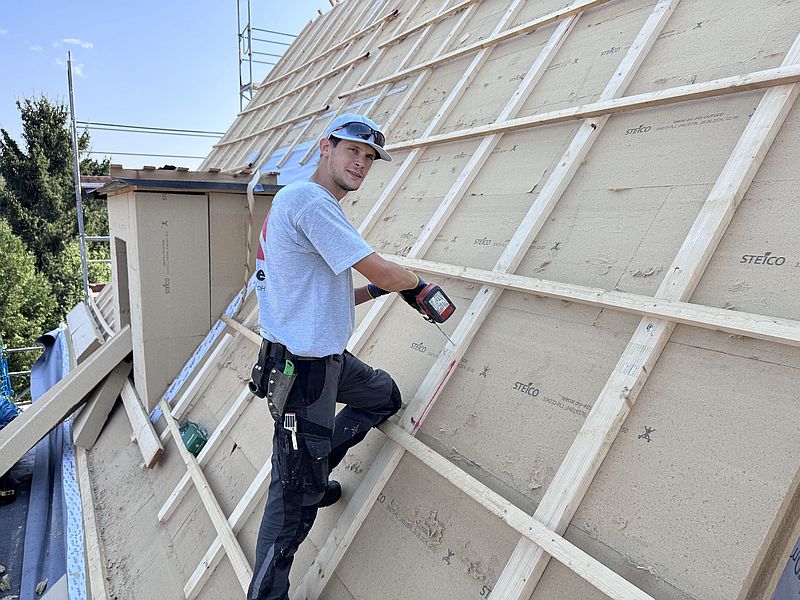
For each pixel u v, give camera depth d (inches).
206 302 189.9
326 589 84.4
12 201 1023.6
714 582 53.2
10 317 802.2
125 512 150.5
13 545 165.0
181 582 110.7
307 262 70.0
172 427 159.3
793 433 55.7
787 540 52.2
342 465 96.2
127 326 219.3
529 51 139.1
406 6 252.4
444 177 131.2
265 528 74.3
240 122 375.6
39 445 219.5
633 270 78.9
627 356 70.1
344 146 71.5
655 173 85.7
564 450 71.2
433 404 89.7
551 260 90.7
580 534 63.2
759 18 90.2
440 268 104.8
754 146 73.1
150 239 179.6
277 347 72.9
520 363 84.0
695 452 60.7
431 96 166.7
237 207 189.8
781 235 66.6
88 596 128.5
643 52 102.9
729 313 62.9
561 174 97.9
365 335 115.2
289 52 402.3
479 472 77.6
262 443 121.2
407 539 79.6
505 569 64.7
